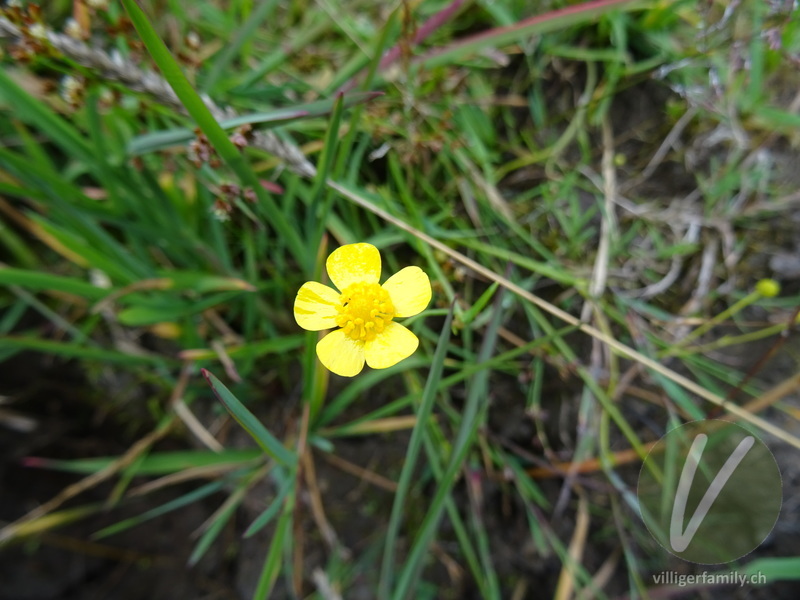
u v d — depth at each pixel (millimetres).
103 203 89
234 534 115
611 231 99
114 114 88
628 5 86
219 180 78
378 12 104
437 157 98
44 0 103
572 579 90
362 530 105
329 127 69
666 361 97
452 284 94
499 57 96
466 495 102
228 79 95
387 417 101
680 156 101
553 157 102
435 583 102
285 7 107
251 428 65
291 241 85
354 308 63
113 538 119
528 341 96
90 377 115
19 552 116
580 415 93
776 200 98
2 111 92
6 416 113
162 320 90
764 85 100
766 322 96
